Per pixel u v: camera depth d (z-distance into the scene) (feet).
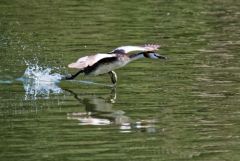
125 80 59.98
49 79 60.34
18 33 75.77
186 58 67.26
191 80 59.62
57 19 83.05
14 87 57.72
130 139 45.06
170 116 50.11
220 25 82.53
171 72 62.34
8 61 64.75
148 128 47.44
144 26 80.64
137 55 59.36
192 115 50.42
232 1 97.91
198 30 79.71
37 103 53.11
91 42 72.18
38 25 79.71
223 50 70.49
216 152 42.88
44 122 48.24
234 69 63.10
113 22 82.28
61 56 66.64
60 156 41.52
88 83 59.88
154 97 54.75
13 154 41.70
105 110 51.42
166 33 77.71
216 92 55.93
